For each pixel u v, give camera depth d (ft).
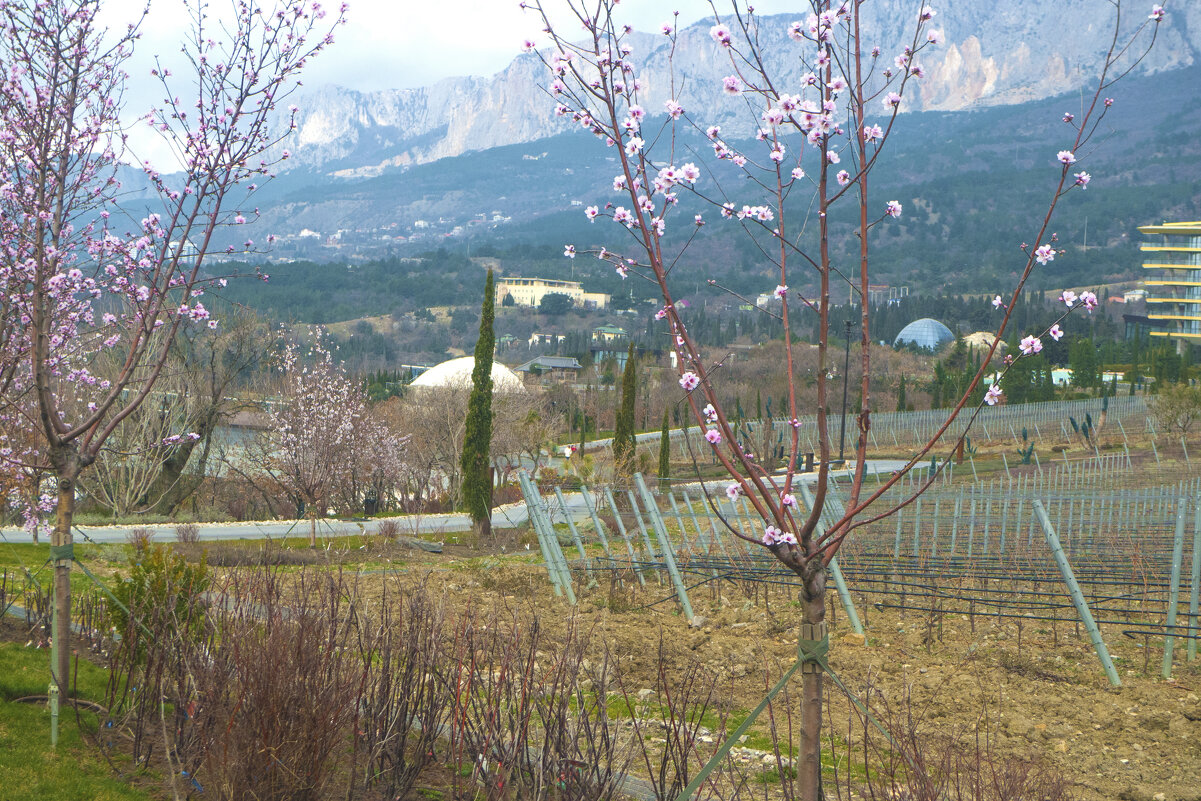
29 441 42.11
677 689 28.27
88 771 19.38
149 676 21.42
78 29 21.74
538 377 313.32
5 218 23.45
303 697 18.03
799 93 13.65
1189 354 341.21
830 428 188.75
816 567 14.19
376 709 20.35
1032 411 211.00
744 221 14.25
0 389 26.27
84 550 63.16
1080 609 31.32
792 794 20.10
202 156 22.66
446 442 138.72
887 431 197.06
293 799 17.58
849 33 13.43
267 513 118.52
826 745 24.14
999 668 32.12
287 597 26.50
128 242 23.81
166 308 24.13
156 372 23.25
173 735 22.02
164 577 24.21
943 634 38.01
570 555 67.05
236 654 19.07
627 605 44.68
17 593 37.22
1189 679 31.01
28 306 24.32
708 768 16.42
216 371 115.24
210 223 23.22
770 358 228.22
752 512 65.16
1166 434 189.16
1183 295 428.56
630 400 116.98
